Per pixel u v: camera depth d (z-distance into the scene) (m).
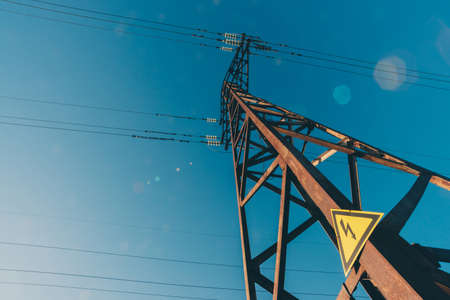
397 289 1.61
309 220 4.30
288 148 3.68
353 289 2.58
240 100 7.93
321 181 2.72
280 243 3.32
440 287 1.51
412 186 3.78
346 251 2.18
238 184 6.20
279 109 8.80
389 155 5.61
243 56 13.22
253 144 7.29
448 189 4.20
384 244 1.91
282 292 3.05
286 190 3.60
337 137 6.98
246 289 3.99
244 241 4.63
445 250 2.02
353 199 4.50
